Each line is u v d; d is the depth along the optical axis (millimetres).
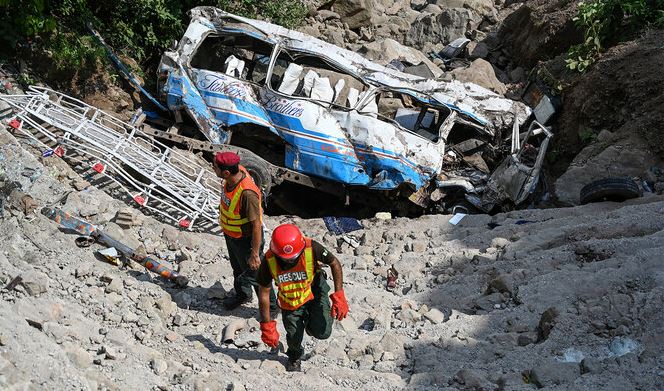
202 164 10406
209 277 7516
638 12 11867
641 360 5344
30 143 8750
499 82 13414
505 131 11148
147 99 11492
